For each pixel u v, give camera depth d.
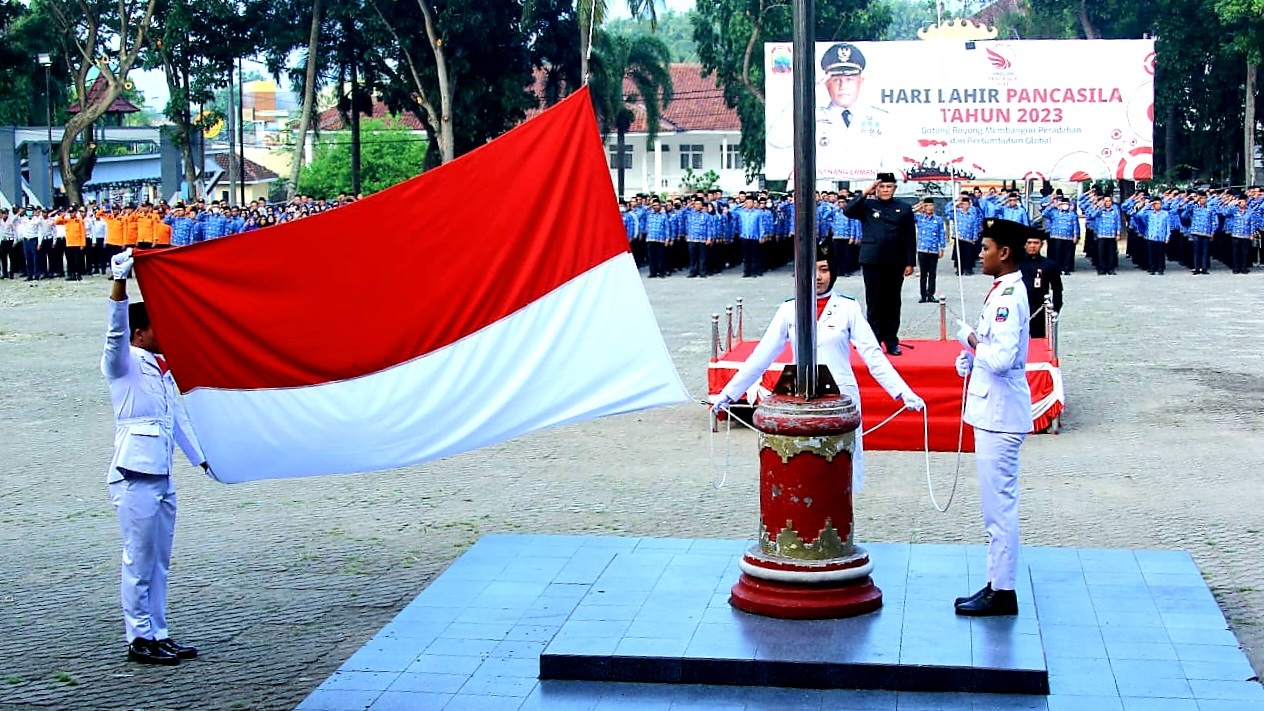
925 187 37.25
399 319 7.05
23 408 15.93
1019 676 6.36
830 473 7.18
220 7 41.16
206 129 45.84
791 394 7.26
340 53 42.88
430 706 6.44
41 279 36.94
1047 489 10.89
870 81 32.53
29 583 8.73
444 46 40.75
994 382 7.15
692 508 10.48
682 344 20.05
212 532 10.05
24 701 6.65
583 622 7.25
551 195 7.00
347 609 8.13
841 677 6.52
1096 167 32.19
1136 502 10.40
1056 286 15.68
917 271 32.84
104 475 12.13
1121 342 19.56
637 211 34.69
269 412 7.14
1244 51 40.66
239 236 7.02
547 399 7.04
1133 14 45.22
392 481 11.77
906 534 9.54
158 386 7.25
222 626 7.84
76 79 43.75
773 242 35.72
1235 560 8.75
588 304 7.02
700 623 7.17
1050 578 8.16
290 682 6.92
